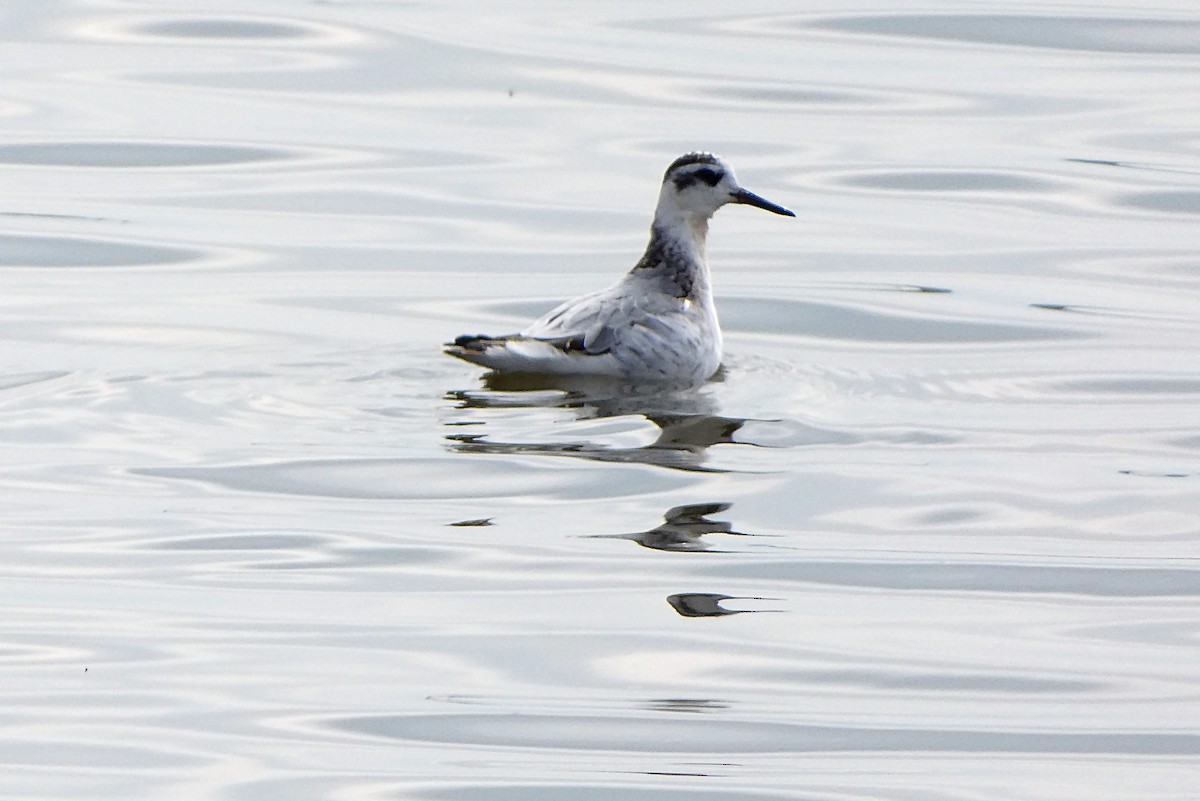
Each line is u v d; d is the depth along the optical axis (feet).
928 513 45.65
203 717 35.09
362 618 39.37
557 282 67.21
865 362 59.11
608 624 39.34
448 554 42.52
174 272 67.56
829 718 35.63
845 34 98.43
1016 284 68.49
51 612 39.27
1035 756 34.27
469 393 53.01
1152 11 102.17
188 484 46.09
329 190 77.25
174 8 101.45
